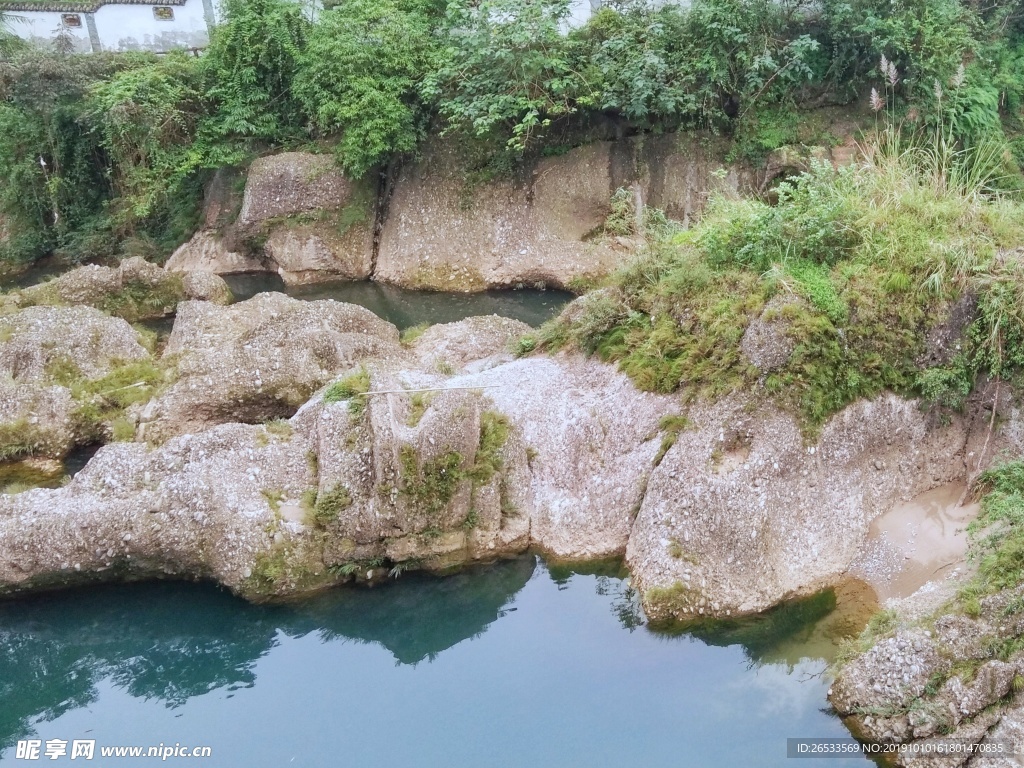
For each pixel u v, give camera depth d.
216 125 18.27
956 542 7.54
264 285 16.95
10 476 10.03
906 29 14.16
